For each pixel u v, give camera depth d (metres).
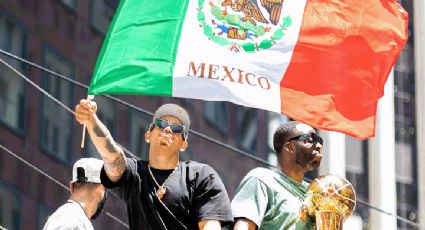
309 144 19.39
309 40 20.30
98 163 18.33
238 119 62.16
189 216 18.22
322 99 20.11
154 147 18.41
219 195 18.28
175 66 19.44
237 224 18.48
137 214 18.20
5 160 50.72
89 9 54.38
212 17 19.88
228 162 61.28
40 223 51.19
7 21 51.53
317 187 18.97
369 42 20.62
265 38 20.11
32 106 51.72
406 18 21.02
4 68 51.41
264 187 18.89
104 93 19.16
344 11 20.70
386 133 32.75
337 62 20.41
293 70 20.09
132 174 18.23
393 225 32.69
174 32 19.62
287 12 20.36
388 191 32.72
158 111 18.55
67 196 52.25
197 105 59.94
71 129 52.56
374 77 20.58
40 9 52.69
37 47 52.31
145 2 19.67
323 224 18.92
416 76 39.72
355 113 20.30
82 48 54.03
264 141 63.03
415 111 51.12
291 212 18.84
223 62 19.72
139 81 19.23
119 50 19.36
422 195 40.50
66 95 52.97
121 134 54.75
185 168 18.44
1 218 50.22
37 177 51.44
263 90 19.81
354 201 19.09
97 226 52.09
